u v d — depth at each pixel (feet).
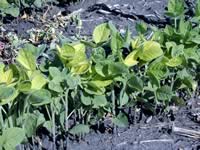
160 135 8.15
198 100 8.85
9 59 9.67
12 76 6.69
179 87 8.07
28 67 6.81
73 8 12.14
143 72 7.86
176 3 8.32
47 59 7.57
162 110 8.41
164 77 7.67
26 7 11.60
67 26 11.25
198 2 8.82
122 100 7.48
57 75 6.76
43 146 7.66
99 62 6.96
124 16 11.90
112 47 7.34
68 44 6.84
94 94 7.14
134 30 11.27
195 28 8.02
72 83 6.71
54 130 7.33
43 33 10.64
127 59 7.24
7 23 11.43
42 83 6.73
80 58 6.94
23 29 11.18
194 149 7.97
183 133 8.20
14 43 10.11
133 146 7.93
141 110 8.35
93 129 8.09
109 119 8.17
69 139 7.84
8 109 6.81
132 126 8.26
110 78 7.18
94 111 7.76
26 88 6.50
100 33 7.38
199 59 8.04
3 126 6.75
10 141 6.32
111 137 8.03
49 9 11.90
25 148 7.46
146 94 7.75
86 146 7.83
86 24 11.51
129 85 7.20
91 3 12.36
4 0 10.78
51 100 6.77
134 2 12.49
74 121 7.72
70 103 7.54
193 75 8.34
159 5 12.39
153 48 7.21
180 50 7.51
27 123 6.77
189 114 8.59
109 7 12.21
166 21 11.68
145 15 11.96
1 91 6.25
